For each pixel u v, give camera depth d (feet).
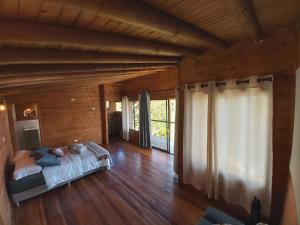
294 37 6.70
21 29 4.18
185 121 11.29
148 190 11.67
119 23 5.12
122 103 24.94
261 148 7.79
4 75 6.70
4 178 9.86
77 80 12.94
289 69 6.92
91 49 6.97
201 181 10.63
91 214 9.48
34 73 7.42
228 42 8.67
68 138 21.31
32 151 13.96
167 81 17.02
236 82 8.40
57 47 6.14
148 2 4.37
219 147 9.48
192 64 10.97
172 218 8.91
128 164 16.35
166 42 7.84
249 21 5.41
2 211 7.77
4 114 14.05
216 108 9.38
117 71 11.46
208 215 6.78
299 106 5.71
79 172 12.97
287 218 6.32
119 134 28.60
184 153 11.60
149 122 20.48
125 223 8.71
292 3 4.71
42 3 3.49
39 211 9.84
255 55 7.89
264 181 7.80
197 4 4.59
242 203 8.73
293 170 6.03
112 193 11.49
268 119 7.46
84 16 4.43
